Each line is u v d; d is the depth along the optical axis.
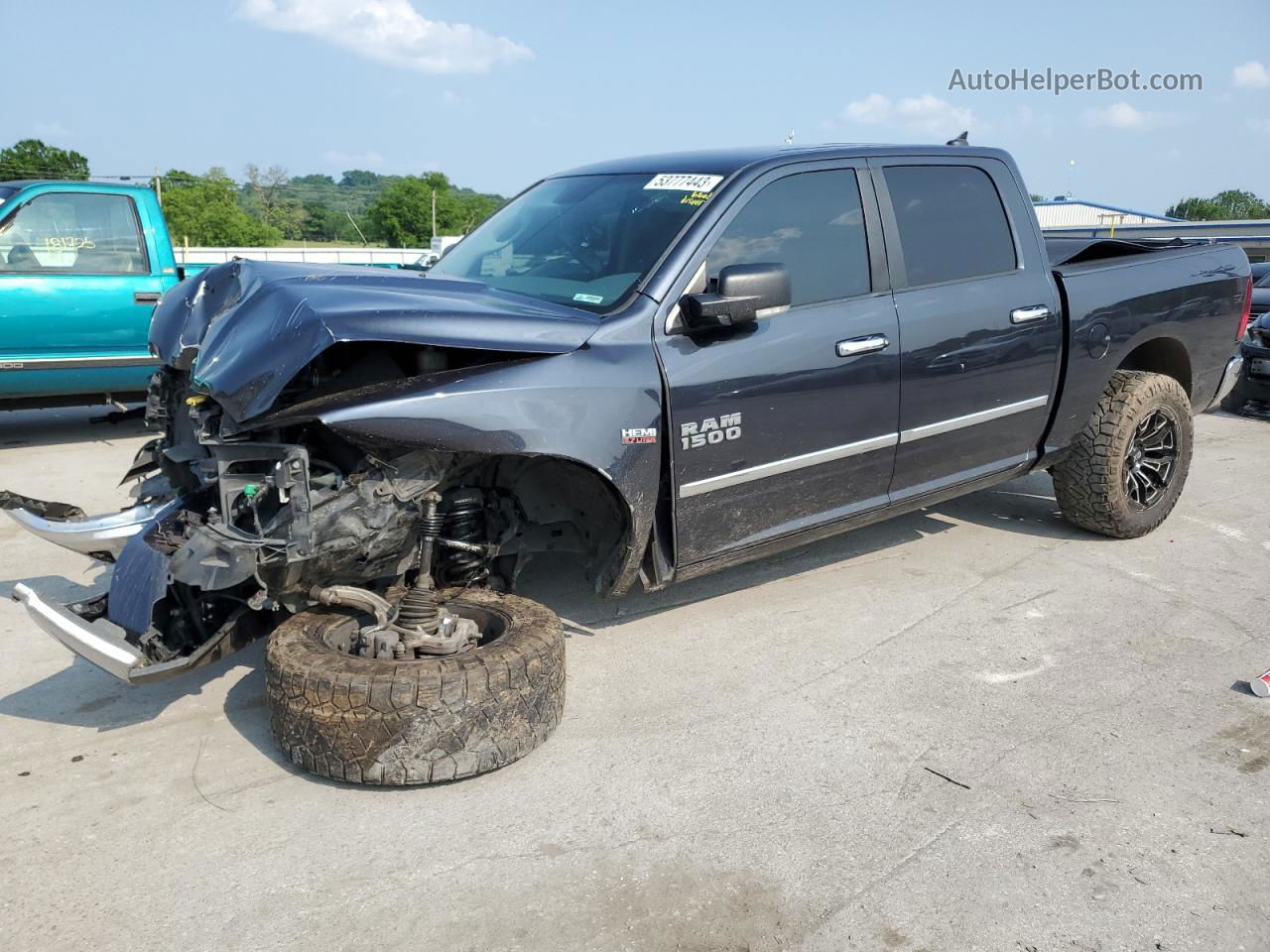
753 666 3.92
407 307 3.06
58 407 8.29
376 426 2.88
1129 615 4.46
